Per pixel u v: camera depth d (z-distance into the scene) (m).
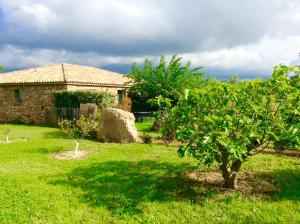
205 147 6.59
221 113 6.99
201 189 7.90
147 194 7.62
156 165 10.06
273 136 7.02
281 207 6.85
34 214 6.59
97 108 19.17
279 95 7.24
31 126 23.25
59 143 14.19
